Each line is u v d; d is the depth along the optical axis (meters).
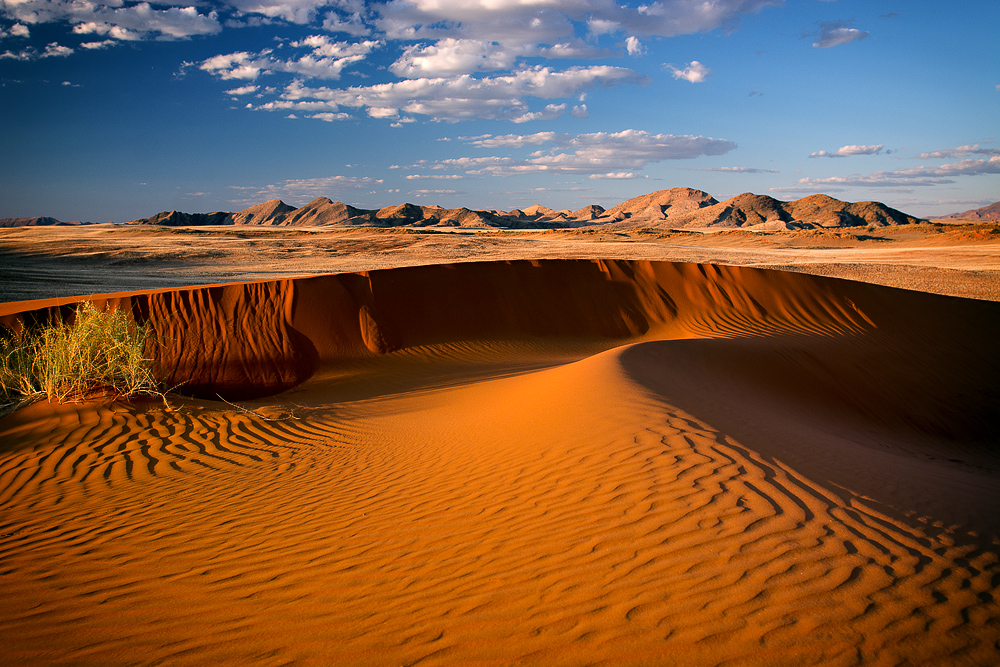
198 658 2.86
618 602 3.06
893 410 13.21
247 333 15.38
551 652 2.68
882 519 4.11
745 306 19.47
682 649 2.63
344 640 2.94
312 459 7.26
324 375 14.66
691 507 4.21
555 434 6.41
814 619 2.82
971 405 14.10
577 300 19.62
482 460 6.11
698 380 9.40
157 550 4.37
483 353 16.64
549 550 3.78
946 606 2.95
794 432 6.84
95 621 3.29
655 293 20.16
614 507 4.35
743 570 3.30
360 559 3.98
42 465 6.73
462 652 2.73
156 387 10.02
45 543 4.55
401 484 5.73
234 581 3.77
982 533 4.00
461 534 4.24
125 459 7.04
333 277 17.41
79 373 9.36
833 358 14.73
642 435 5.88
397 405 11.06
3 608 3.47
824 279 20.58
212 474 6.59
